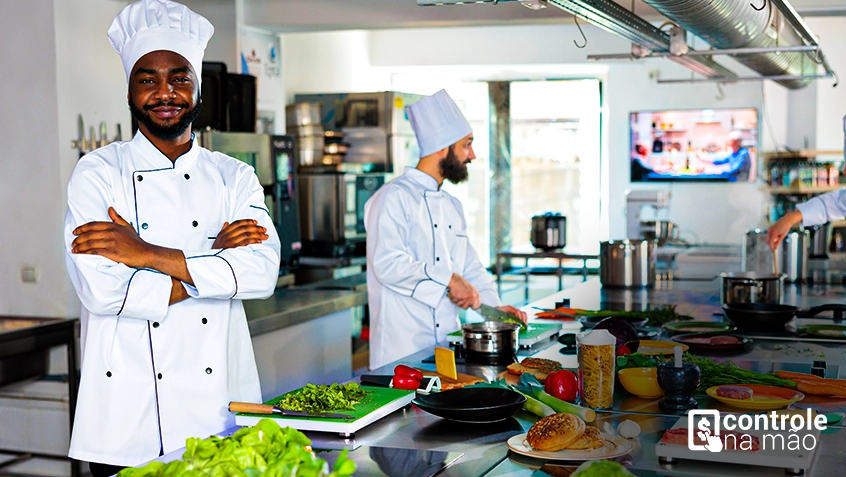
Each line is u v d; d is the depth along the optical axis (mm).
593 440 1651
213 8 5719
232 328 2340
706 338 2803
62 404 3984
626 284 4547
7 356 3555
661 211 8586
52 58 4047
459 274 3342
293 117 6582
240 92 4887
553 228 6738
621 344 2527
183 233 2256
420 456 1631
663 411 1967
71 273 2137
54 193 4098
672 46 4098
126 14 2201
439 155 3309
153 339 2145
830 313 3562
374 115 6676
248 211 2385
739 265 5934
